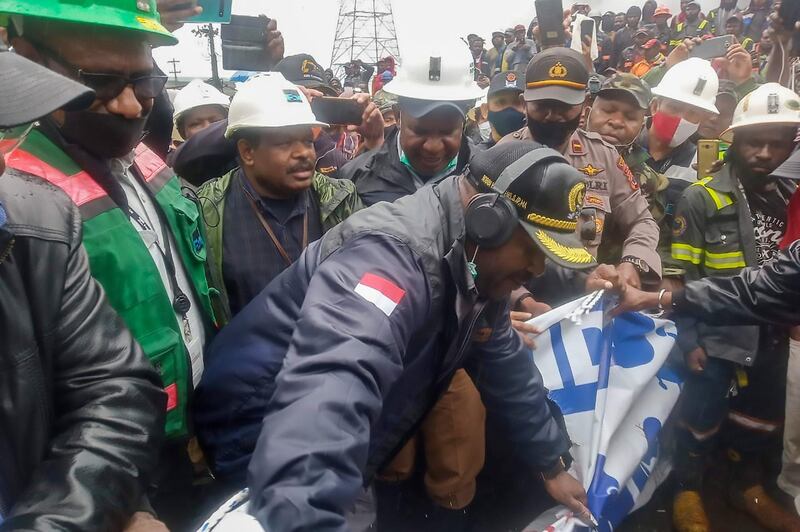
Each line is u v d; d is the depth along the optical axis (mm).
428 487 1803
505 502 2021
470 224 1281
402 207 1348
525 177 1264
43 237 1068
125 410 1097
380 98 4477
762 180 2520
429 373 1417
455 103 2473
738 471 2818
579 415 1870
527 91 2482
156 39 1428
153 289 1415
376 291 1161
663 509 2713
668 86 3070
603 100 2838
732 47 4215
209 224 2178
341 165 3500
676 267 2582
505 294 1441
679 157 3145
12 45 1336
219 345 1522
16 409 994
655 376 2111
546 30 3150
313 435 997
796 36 3012
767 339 2561
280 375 1098
